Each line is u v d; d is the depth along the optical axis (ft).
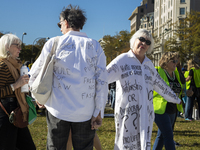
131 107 10.86
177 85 14.30
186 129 23.77
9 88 9.37
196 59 141.38
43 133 20.51
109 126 24.08
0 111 9.53
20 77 9.59
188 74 28.30
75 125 8.26
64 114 7.98
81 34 8.85
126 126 10.85
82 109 8.09
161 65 14.32
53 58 8.14
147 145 10.52
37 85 7.98
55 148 8.29
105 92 8.70
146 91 11.09
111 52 181.88
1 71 9.34
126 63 11.14
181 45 133.90
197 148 17.38
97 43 8.98
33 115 10.23
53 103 8.14
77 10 9.00
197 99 28.73
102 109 8.56
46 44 8.50
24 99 9.90
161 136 13.41
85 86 8.20
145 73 11.28
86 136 8.41
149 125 10.93
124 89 10.98
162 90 12.26
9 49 9.75
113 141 18.22
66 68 8.18
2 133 9.48
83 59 8.34
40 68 8.43
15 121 9.52
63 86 8.07
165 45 141.18
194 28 129.90
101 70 8.66
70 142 10.39
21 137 10.53
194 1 228.22
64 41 8.44
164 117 12.91
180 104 12.99
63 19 9.00
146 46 11.21
